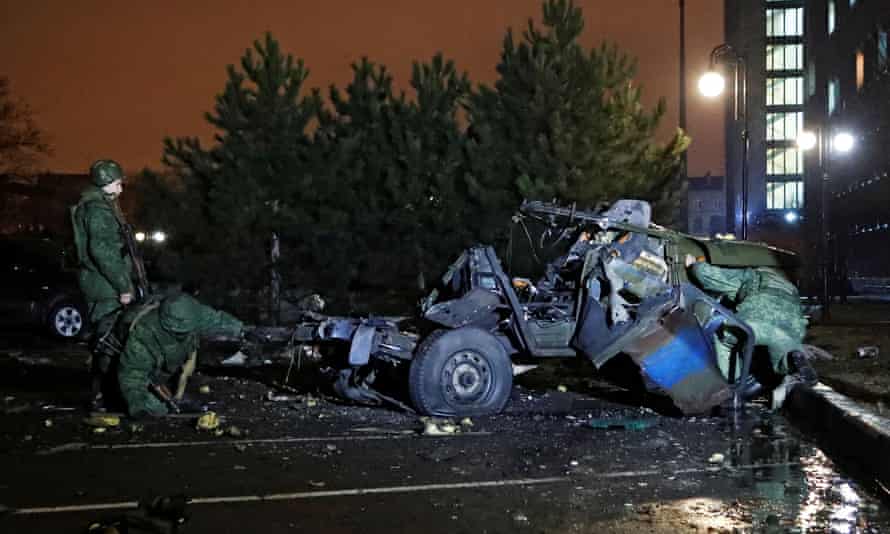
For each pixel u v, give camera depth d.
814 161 82.19
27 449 8.45
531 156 19.86
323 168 21.09
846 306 30.38
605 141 20.25
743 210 24.00
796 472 7.64
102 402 10.70
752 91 103.50
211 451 8.41
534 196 19.42
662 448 8.56
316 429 9.46
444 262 20.78
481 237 20.34
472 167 20.58
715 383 10.02
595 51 20.69
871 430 7.55
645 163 20.69
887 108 56.28
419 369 10.09
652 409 10.77
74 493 6.91
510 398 11.45
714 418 10.20
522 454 8.30
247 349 16.44
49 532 6.01
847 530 6.07
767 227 102.31
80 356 16.47
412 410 10.37
